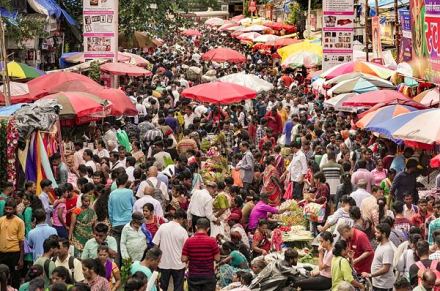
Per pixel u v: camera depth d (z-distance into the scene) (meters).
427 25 32.28
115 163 29.36
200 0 103.44
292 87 52.88
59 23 54.28
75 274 18.36
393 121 27.22
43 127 25.98
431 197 23.00
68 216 23.08
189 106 42.00
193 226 24.66
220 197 24.62
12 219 21.28
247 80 43.88
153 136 35.31
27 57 47.72
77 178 27.33
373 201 22.77
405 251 19.28
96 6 43.22
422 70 33.38
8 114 26.69
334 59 45.47
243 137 35.81
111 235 22.19
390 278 19.30
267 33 92.69
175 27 65.62
